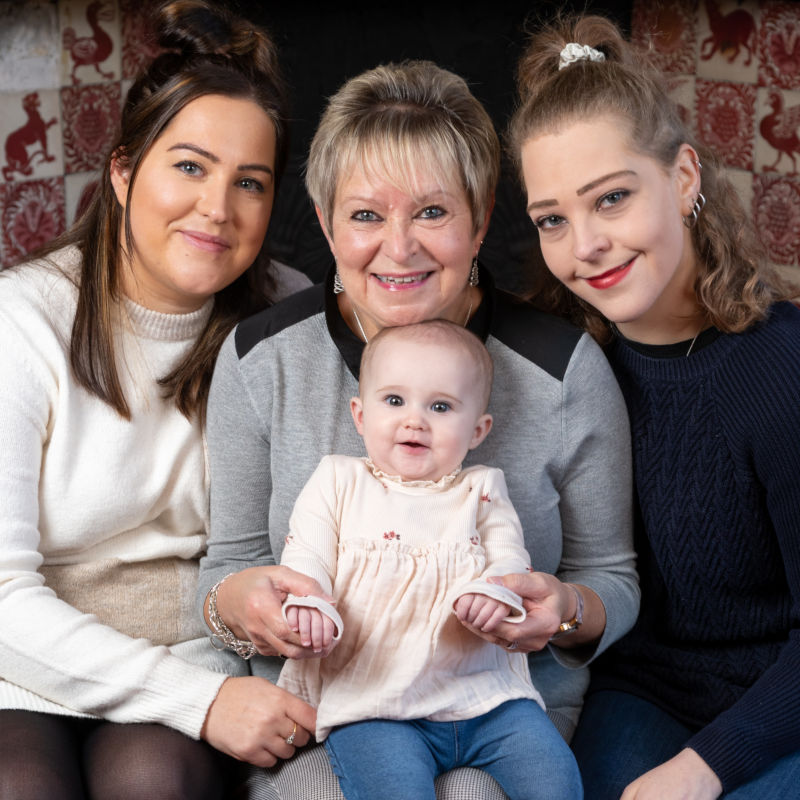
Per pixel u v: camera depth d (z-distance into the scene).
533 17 2.85
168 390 1.73
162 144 1.65
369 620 1.42
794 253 2.81
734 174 2.95
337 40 2.87
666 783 1.46
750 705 1.49
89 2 2.81
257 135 1.68
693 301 1.62
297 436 1.64
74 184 2.90
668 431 1.63
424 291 1.55
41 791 1.42
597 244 1.52
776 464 1.54
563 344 1.63
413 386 1.47
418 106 1.52
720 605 1.65
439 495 1.49
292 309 1.69
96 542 1.69
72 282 1.69
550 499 1.64
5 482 1.56
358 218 1.54
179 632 1.72
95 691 1.52
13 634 1.52
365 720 1.41
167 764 1.48
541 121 1.54
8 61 2.67
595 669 1.80
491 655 1.47
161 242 1.67
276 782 1.52
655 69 1.62
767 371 1.54
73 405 1.64
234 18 1.79
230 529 1.70
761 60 2.79
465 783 1.42
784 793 1.47
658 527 1.66
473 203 1.55
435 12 2.86
